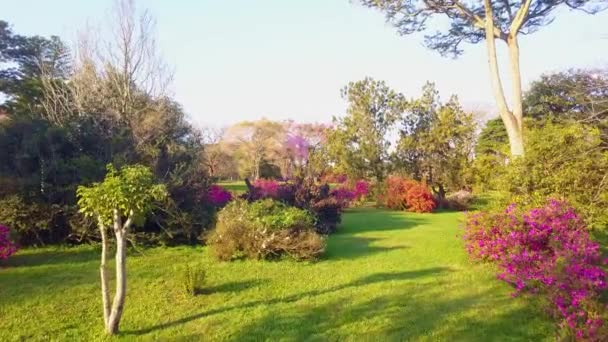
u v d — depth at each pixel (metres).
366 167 26.09
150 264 7.87
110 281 6.67
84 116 11.41
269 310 5.42
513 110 12.21
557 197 8.14
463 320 5.12
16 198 8.96
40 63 22.67
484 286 6.51
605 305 4.84
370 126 26.08
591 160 8.89
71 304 5.60
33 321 5.01
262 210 9.46
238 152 41.38
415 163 25.72
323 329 4.83
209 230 9.62
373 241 10.67
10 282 6.54
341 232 12.34
